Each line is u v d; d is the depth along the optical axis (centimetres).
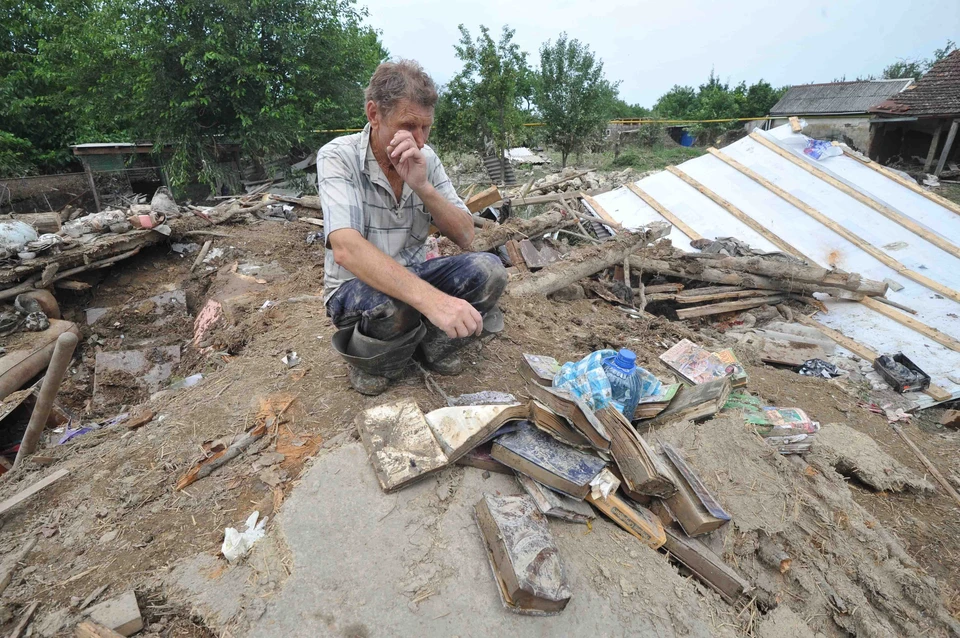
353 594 169
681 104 3584
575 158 2294
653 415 272
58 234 623
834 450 305
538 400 220
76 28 1302
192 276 649
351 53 1453
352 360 244
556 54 1789
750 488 239
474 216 624
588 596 174
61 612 168
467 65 1448
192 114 1270
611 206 979
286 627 160
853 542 231
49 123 1473
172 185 1298
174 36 1218
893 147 1786
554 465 202
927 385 475
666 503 213
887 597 211
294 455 230
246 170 1495
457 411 221
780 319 643
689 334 500
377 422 225
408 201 249
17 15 1453
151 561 187
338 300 237
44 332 516
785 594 207
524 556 169
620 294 614
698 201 912
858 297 652
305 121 1374
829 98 2405
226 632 160
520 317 436
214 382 304
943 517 279
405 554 181
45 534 202
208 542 193
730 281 666
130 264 670
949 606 222
